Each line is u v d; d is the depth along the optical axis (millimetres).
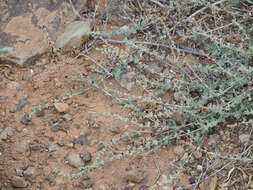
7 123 1933
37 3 2105
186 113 1892
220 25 2105
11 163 1877
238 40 2051
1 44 2041
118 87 2008
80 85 2010
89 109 1966
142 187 1847
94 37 2072
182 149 1894
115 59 2047
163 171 1870
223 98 1938
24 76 2023
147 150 1898
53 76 2025
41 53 2059
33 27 2080
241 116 1929
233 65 1956
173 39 2090
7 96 1978
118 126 1932
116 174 1863
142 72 2031
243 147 1890
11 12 2082
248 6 2121
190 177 1860
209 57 1965
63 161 1884
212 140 1906
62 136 1921
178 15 2121
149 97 1926
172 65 2029
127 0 2160
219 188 1840
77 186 1851
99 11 2156
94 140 1913
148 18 2121
